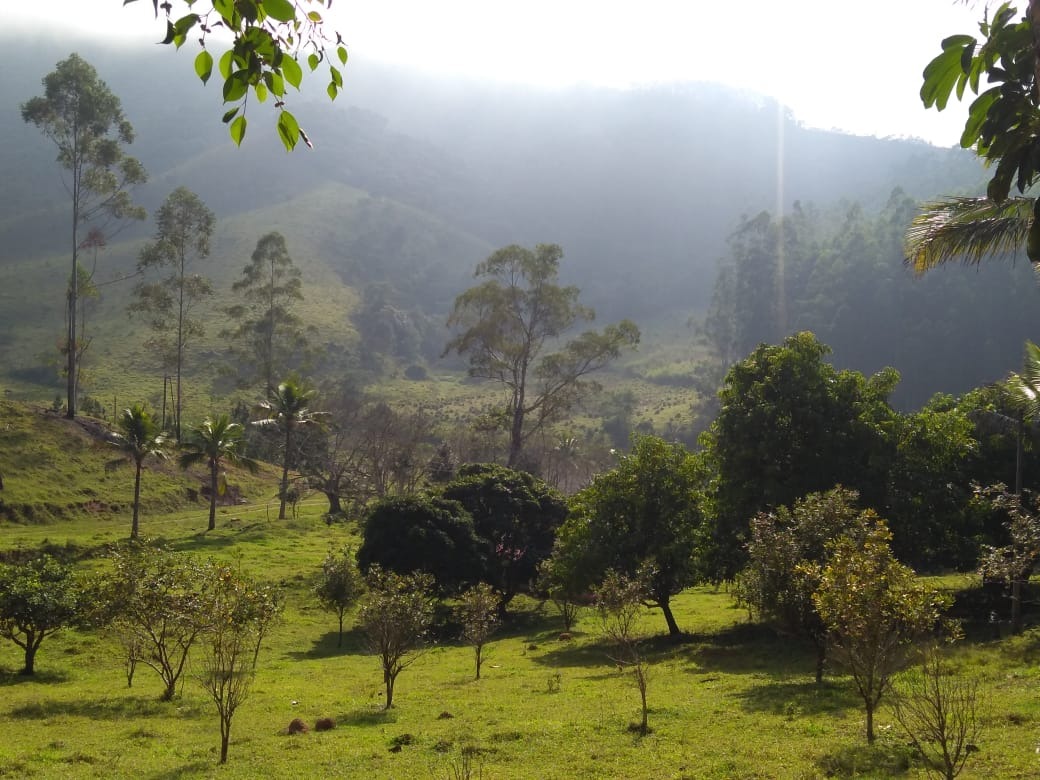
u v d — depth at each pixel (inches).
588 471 2827.3
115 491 2060.8
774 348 1102.4
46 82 2150.6
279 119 165.6
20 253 6176.2
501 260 2217.0
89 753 545.0
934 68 170.6
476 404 4389.8
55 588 930.1
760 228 4138.8
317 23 161.9
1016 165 166.6
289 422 2138.3
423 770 461.1
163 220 2596.0
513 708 676.7
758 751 462.0
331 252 6924.2
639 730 544.7
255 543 1781.5
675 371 4948.3
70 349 2283.5
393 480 2377.0
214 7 156.5
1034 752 399.9
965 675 626.8
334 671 977.5
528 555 1459.2
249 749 554.6
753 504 1029.8
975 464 1079.6
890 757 416.5
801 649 904.3
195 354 4397.1
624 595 773.3
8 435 2034.9
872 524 679.7
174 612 703.7
